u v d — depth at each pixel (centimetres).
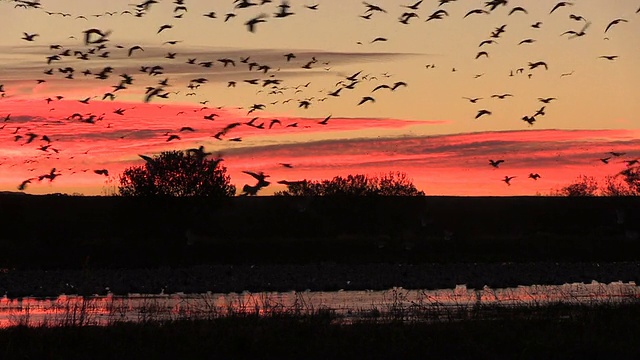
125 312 3625
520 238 8300
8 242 7881
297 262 7550
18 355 2433
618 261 7694
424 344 2534
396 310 3400
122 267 7300
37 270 6950
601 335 2644
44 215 8469
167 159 8381
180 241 8112
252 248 7888
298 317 2900
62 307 4109
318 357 2455
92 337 2592
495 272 6425
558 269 6725
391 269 6719
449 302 4138
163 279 6009
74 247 7788
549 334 2639
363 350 2503
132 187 8281
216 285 5584
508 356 2472
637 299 3759
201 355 2456
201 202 8269
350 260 7569
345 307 3894
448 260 7575
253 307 3728
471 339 2573
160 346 2520
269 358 2438
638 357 2448
